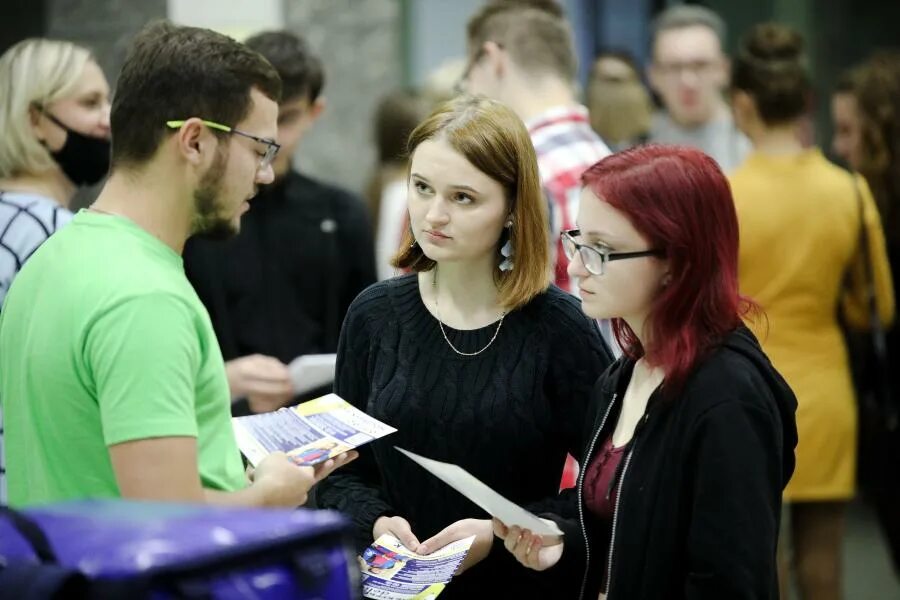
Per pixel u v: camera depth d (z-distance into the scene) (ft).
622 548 10.30
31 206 14.12
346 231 19.15
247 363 17.13
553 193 15.98
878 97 21.70
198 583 6.97
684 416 10.00
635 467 10.34
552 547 11.41
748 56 20.10
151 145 10.30
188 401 9.73
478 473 12.48
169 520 7.64
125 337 9.55
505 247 12.38
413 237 12.86
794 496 20.42
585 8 33.53
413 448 12.56
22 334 10.32
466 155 11.79
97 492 9.95
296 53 18.17
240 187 10.67
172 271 10.18
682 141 27.55
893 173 21.38
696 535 9.71
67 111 14.88
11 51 14.99
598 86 27.45
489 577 12.48
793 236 19.85
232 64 10.47
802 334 20.18
